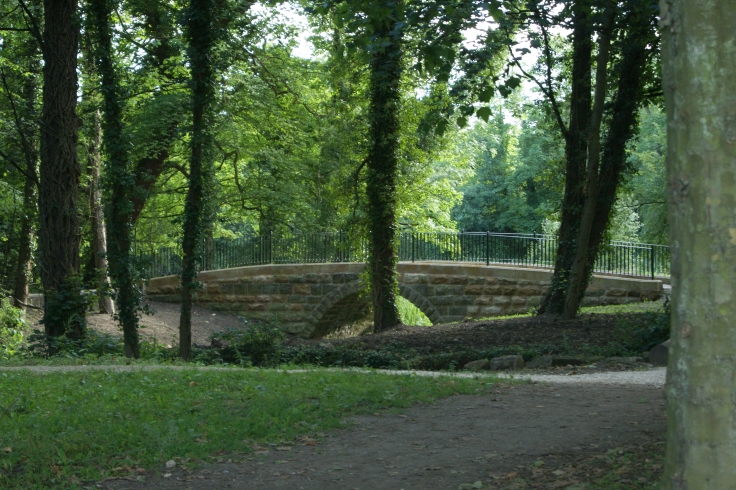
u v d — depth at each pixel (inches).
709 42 125.0
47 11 746.2
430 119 466.9
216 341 732.0
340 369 535.2
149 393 394.3
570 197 820.0
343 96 1085.1
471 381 429.4
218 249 1352.1
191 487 242.7
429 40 453.1
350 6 438.0
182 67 1032.8
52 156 749.3
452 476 246.4
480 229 2267.5
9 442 285.7
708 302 125.6
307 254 1277.1
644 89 807.1
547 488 221.8
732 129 123.8
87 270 1177.4
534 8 564.1
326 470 259.1
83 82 987.9
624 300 980.6
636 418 317.7
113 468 260.1
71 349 695.1
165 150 1137.4
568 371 509.7
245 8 919.0
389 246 977.5
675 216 130.6
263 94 1154.0
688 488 128.2
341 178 1122.0
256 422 319.9
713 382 125.9
